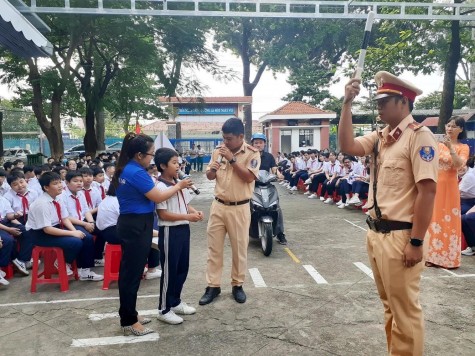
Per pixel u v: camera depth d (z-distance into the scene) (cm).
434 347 285
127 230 303
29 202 529
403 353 226
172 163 338
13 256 456
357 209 884
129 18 1113
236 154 371
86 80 1319
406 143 217
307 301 372
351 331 312
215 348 291
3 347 298
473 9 920
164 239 327
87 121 1389
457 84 2295
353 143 236
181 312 347
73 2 970
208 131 2928
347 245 573
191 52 1284
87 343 302
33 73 1171
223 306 364
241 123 369
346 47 2327
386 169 223
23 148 2389
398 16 756
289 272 457
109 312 357
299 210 883
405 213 217
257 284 420
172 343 300
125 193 305
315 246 571
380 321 328
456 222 445
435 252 454
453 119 430
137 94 1609
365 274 445
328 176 1012
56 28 1122
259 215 548
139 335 311
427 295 378
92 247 443
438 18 765
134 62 1284
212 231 378
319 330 315
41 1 926
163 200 306
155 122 3200
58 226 432
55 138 1205
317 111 2228
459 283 408
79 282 438
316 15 738
